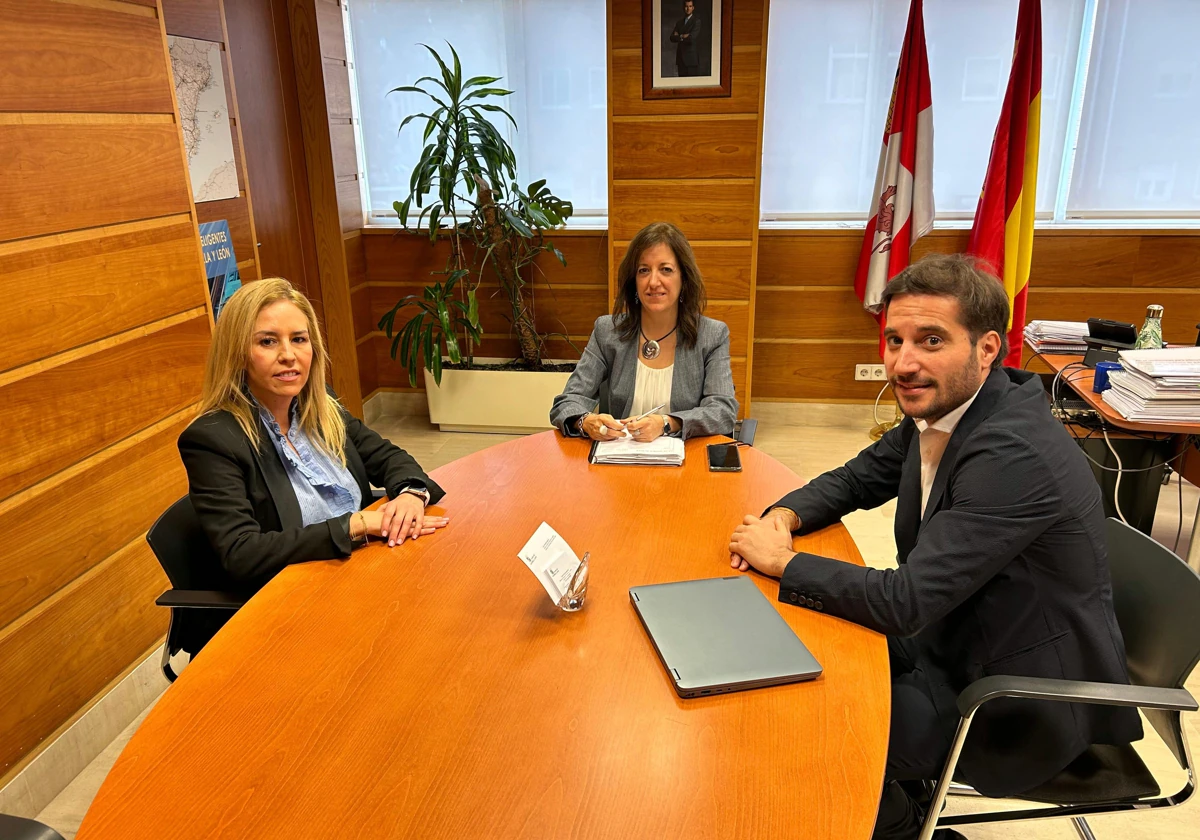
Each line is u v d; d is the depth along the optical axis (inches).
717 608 55.0
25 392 74.3
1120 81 158.7
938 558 52.4
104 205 82.4
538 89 175.2
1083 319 166.6
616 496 75.9
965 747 54.6
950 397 55.1
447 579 60.8
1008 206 151.8
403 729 44.2
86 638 83.4
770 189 175.3
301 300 73.0
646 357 100.4
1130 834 74.4
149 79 88.2
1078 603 53.4
